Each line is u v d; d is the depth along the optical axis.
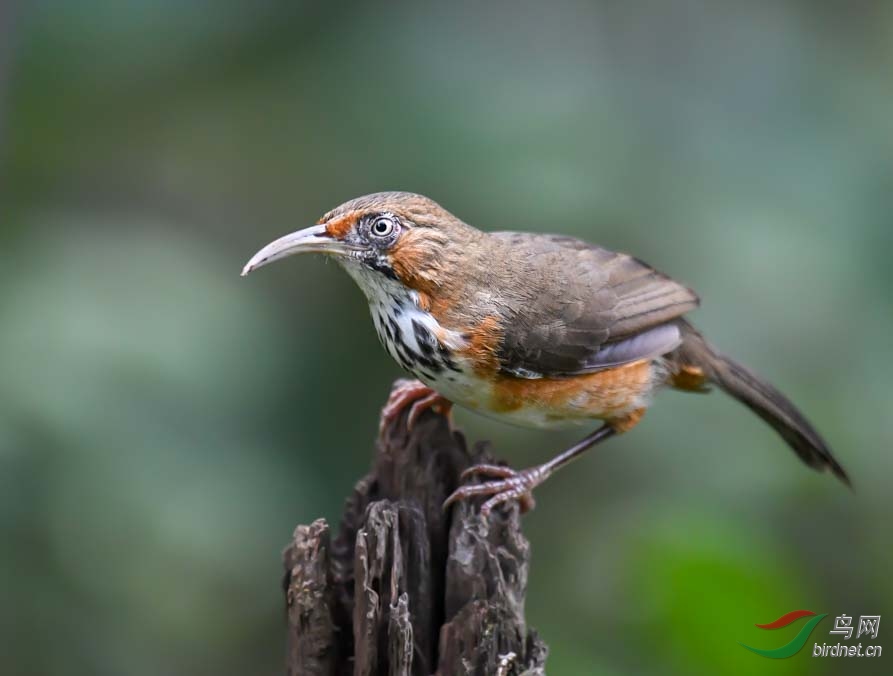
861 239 11.01
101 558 9.82
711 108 11.90
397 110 11.46
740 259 10.87
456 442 9.15
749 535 10.97
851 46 12.36
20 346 9.67
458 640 7.77
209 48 12.08
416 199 9.29
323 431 11.22
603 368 9.55
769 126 11.75
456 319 9.17
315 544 7.86
